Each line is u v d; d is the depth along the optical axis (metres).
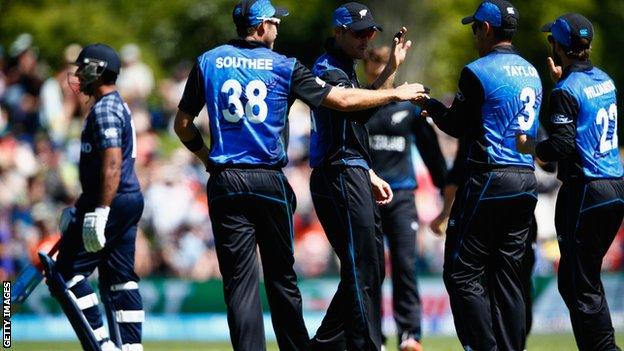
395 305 40.44
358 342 30.97
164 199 64.25
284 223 30.14
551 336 53.97
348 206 30.92
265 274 30.56
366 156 31.50
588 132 31.67
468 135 31.50
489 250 31.67
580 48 31.92
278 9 30.59
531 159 31.62
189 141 31.03
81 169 33.94
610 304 59.44
